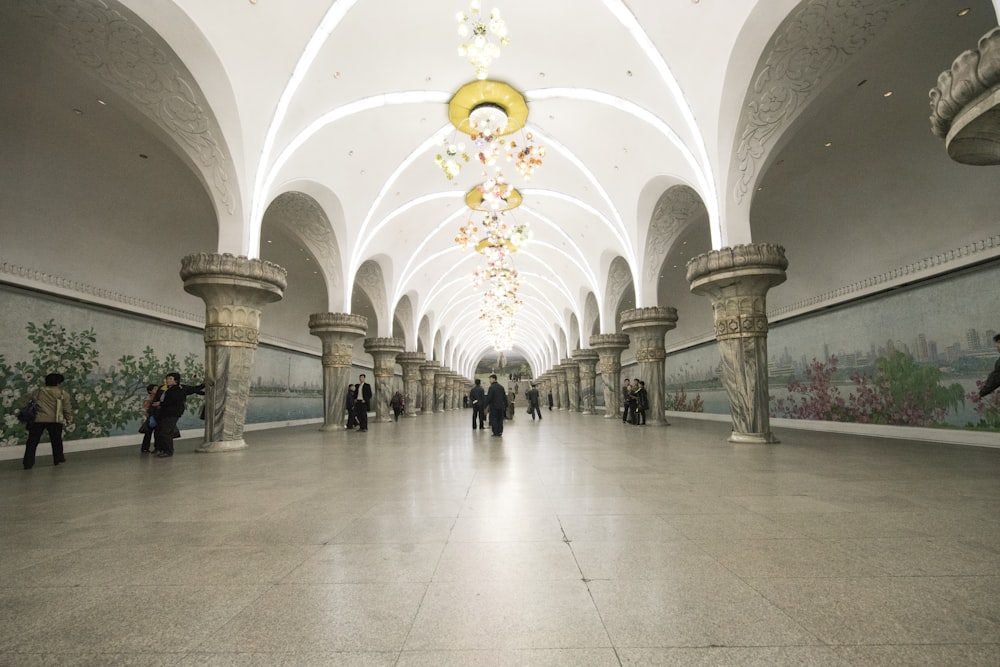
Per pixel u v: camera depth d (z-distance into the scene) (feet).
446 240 82.02
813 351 44.70
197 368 50.01
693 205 48.16
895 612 7.32
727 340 34.01
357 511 14.37
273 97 34.76
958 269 30.71
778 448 29.14
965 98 13.19
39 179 33.32
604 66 37.29
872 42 26.50
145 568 9.78
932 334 32.91
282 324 69.36
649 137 41.78
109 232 39.40
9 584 9.00
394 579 8.96
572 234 73.87
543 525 12.47
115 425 40.14
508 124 46.11
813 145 35.19
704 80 33.12
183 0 26.94
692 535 11.41
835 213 40.11
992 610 7.34
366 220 55.47
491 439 39.24
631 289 74.69
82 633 7.05
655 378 55.06
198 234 46.42
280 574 9.32
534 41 36.94
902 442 31.78
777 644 6.44
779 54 28.45
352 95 39.27
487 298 67.56
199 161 32.71
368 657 6.27
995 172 29.35
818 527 11.92
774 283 33.55
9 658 6.34
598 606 7.70
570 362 121.60
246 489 18.35
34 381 33.96
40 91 28.81
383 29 34.76
